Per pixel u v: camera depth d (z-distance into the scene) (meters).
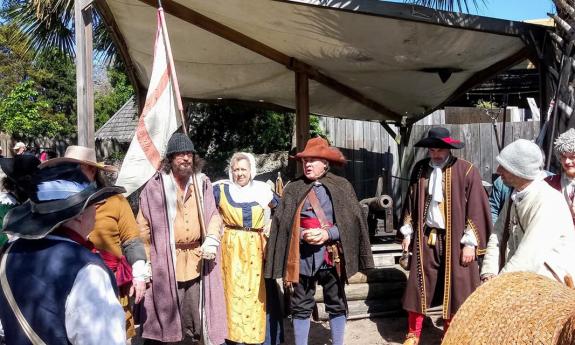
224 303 4.06
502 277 2.44
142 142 4.15
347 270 4.19
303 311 4.37
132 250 3.57
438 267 4.64
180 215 3.99
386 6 4.80
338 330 4.39
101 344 1.74
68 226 1.92
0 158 1.90
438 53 5.92
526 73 8.71
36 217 1.85
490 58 5.99
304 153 4.28
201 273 4.01
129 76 7.68
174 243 3.93
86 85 4.62
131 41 6.73
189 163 3.98
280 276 4.21
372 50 6.06
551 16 4.96
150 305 3.90
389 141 10.21
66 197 1.88
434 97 8.13
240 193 4.38
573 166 3.57
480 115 10.23
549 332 1.95
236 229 4.32
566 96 4.82
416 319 4.71
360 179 10.38
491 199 5.18
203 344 4.02
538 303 2.14
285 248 4.24
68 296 1.76
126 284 3.65
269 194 4.48
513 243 3.23
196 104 11.06
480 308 2.34
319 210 4.24
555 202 2.97
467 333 2.31
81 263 1.81
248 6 5.28
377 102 8.64
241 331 4.21
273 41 6.41
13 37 7.90
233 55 7.14
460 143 4.57
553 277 2.99
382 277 5.70
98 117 24.47
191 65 7.52
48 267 1.79
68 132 22.11
